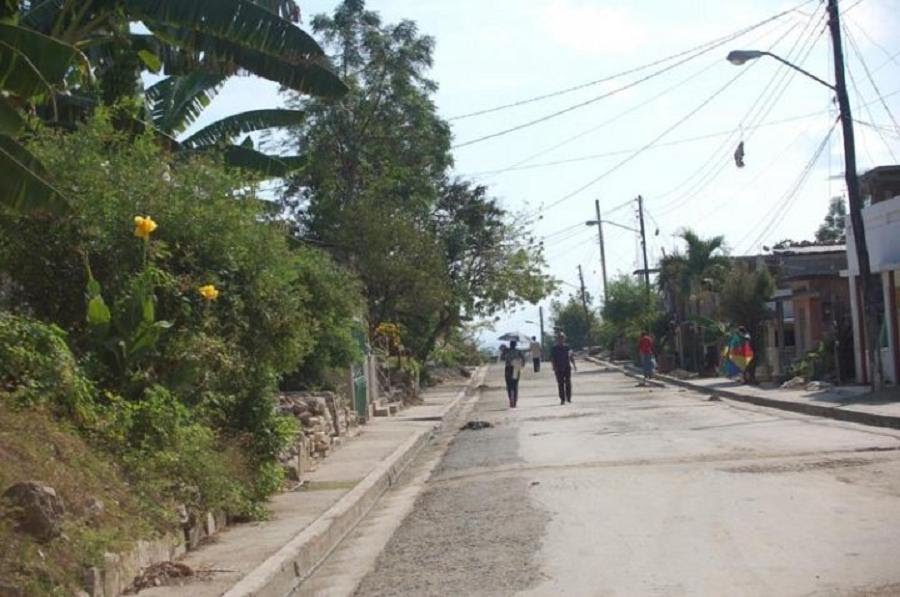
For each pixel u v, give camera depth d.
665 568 7.98
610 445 17.25
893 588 6.99
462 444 20.56
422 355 44.94
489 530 10.30
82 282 10.55
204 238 11.39
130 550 7.73
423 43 39.28
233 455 11.04
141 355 10.18
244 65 14.60
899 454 13.78
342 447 19.61
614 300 68.56
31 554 6.44
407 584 8.36
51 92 10.05
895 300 26.55
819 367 30.39
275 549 9.30
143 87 16.27
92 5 14.10
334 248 34.25
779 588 7.17
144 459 9.29
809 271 39.47
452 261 45.38
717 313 42.56
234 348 11.46
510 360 30.88
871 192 29.67
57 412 8.80
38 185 9.11
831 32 23.25
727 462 13.92
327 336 19.95
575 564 8.36
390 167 38.84
